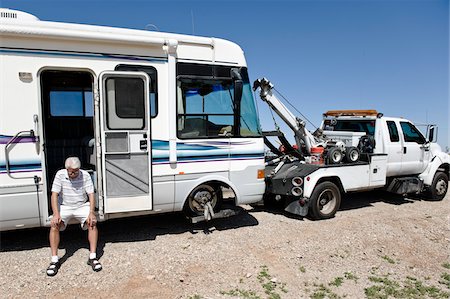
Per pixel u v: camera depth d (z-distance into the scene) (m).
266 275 4.16
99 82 4.43
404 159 7.87
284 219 6.39
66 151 5.53
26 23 4.16
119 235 5.22
